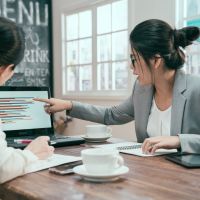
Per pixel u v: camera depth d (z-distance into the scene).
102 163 0.89
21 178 0.95
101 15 3.84
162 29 1.42
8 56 0.95
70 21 4.27
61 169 1.01
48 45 4.38
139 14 3.24
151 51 1.41
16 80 4.09
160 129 1.61
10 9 4.06
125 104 1.88
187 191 0.79
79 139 1.64
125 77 3.58
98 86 3.91
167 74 1.54
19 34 0.98
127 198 0.74
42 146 1.14
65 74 4.30
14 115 1.75
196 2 2.90
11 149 1.00
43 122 1.84
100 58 3.89
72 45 4.27
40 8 4.29
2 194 0.93
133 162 1.15
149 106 1.66
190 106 1.49
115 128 3.49
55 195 0.78
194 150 1.28
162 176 0.94
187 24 2.96
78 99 4.02
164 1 2.99
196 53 2.86
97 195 0.77
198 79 1.54
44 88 1.87
